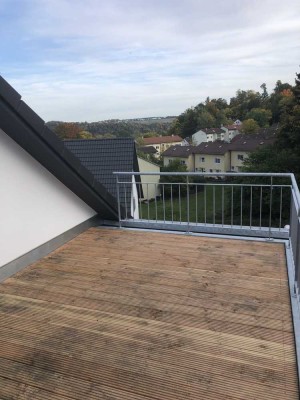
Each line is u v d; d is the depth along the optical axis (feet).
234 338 7.61
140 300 9.41
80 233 15.12
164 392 6.17
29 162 11.95
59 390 6.32
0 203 10.91
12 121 10.09
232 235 14.05
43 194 12.75
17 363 7.06
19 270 11.59
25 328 8.27
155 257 12.25
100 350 7.38
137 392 6.20
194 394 6.09
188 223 14.69
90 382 6.48
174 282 10.35
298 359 6.77
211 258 11.95
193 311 8.76
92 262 12.08
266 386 6.20
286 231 13.34
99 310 8.98
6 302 9.54
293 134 70.85
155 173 14.55
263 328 7.94
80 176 13.05
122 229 15.60
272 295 9.37
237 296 9.40
